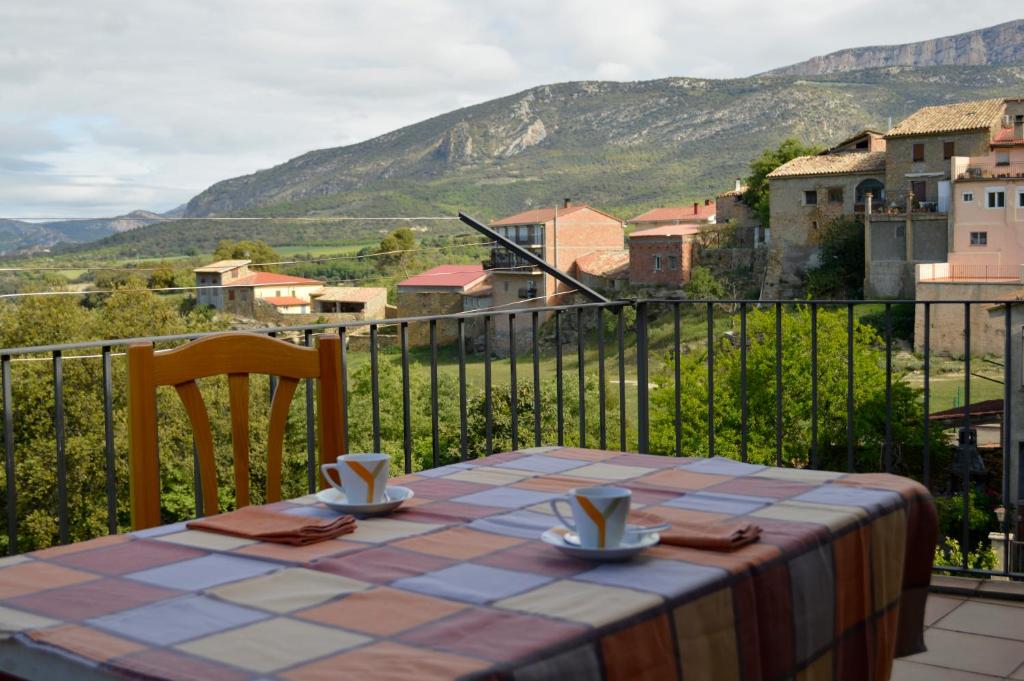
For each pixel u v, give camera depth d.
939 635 2.62
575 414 22.95
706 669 1.11
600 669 0.96
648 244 45.47
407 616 1.01
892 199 37.12
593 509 1.22
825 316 22.59
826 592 1.34
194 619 1.02
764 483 1.69
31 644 0.96
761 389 22.38
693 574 1.15
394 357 39.28
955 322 30.19
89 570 1.23
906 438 20.73
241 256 37.22
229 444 18.92
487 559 1.23
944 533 16.16
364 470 1.49
